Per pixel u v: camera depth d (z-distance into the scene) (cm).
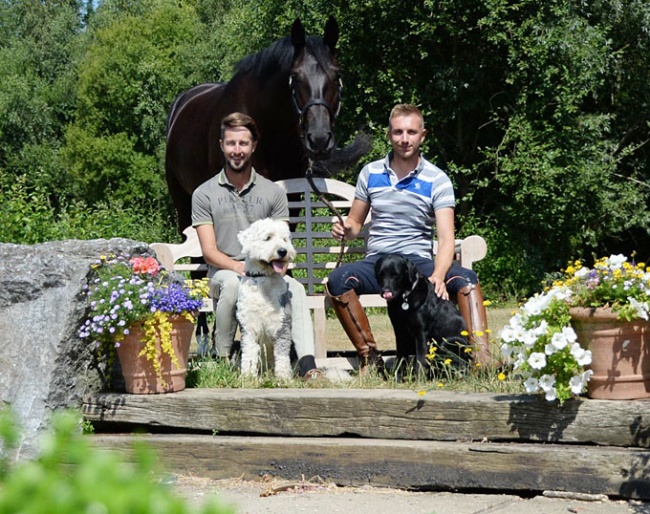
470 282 566
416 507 404
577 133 1944
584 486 411
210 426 490
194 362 589
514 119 1886
